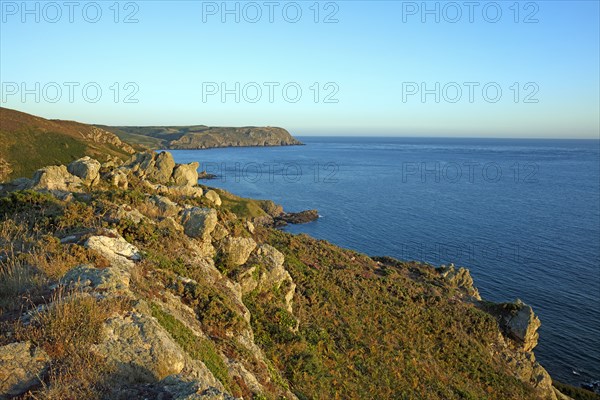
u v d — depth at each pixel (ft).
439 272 146.82
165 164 111.96
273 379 46.39
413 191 425.69
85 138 420.77
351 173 594.24
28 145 347.15
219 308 47.29
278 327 63.36
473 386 82.99
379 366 73.00
